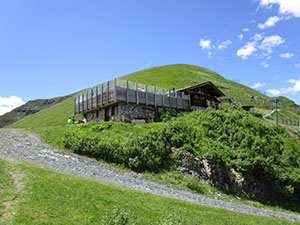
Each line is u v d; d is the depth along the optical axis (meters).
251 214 18.22
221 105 54.19
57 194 12.43
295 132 53.94
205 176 24.44
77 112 41.97
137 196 15.34
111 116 34.91
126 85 34.41
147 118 36.38
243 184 24.89
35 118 75.44
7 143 22.89
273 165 27.83
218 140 30.08
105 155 23.38
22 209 10.44
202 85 47.00
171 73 89.69
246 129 32.69
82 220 10.73
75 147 24.00
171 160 24.30
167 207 14.62
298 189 28.12
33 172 14.73
